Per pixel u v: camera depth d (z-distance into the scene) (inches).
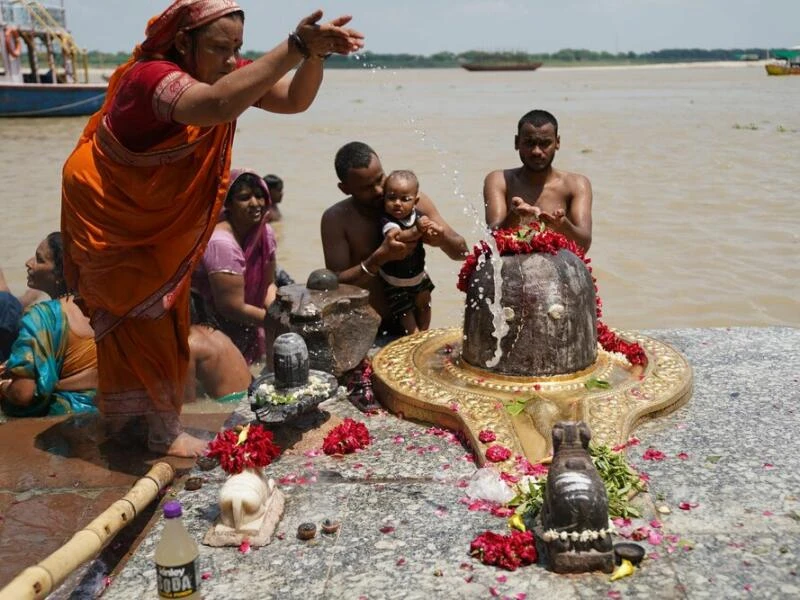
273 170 649.0
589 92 2249.0
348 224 208.8
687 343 204.8
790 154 708.7
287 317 178.2
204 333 225.6
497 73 5674.2
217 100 140.3
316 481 142.7
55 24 1342.3
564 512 113.7
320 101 1839.3
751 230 433.7
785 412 161.2
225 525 126.7
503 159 702.5
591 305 166.1
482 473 138.0
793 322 302.4
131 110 149.9
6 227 455.5
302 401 152.4
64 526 156.1
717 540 119.6
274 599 112.1
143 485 144.6
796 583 109.9
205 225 166.7
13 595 109.3
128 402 179.9
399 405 165.9
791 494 131.1
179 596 109.1
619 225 446.3
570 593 109.9
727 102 1572.3
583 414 150.9
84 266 167.9
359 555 121.3
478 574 115.3
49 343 208.7
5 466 179.8
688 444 148.5
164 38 154.2
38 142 917.8
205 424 206.8
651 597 108.4
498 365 164.2
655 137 874.1
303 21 138.2
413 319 213.6
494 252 165.0
